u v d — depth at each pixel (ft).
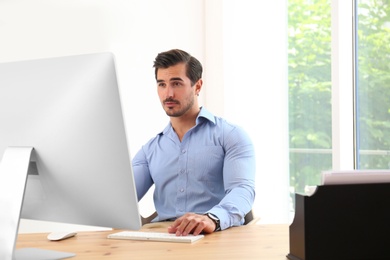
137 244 5.39
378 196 4.36
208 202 7.85
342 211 4.32
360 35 10.52
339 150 10.53
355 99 10.61
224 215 6.20
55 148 4.66
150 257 4.71
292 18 12.38
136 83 12.51
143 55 12.59
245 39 12.76
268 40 12.78
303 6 12.09
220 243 5.33
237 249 5.01
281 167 12.68
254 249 5.00
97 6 12.16
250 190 7.28
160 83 7.99
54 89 4.59
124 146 4.47
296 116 12.32
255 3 12.80
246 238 5.61
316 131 11.74
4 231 4.58
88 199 4.73
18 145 4.80
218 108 12.74
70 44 11.94
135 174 8.23
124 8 12.41
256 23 12.80
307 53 11.97
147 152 8.37
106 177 4.59
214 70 12.81
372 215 4.35
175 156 8.05
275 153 12.71
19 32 11.58
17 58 11.57
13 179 4.65
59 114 4.59
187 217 5.85
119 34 12.36
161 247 5.19
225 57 12.62
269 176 12.71
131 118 12.45
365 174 4.38
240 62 12.72
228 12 12.64
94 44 12.13
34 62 4.67
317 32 11.69
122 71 12.38
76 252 5.05
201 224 5.75
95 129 4.50
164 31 12.78
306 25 11.99
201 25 13.03
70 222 4.97
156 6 12.71
